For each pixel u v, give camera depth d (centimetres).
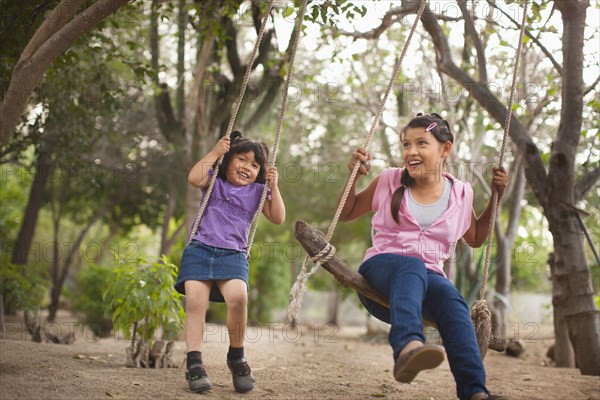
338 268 389
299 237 397
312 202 1659
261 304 1708
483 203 1269
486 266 409
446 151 406
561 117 680
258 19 952
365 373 636
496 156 1100
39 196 1288
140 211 1605
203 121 1024
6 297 918
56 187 1551
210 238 442
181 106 1078
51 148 1090
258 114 1060
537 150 687
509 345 905
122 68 1162
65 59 706
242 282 438
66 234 2247
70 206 1684
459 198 407
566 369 703
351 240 1756
